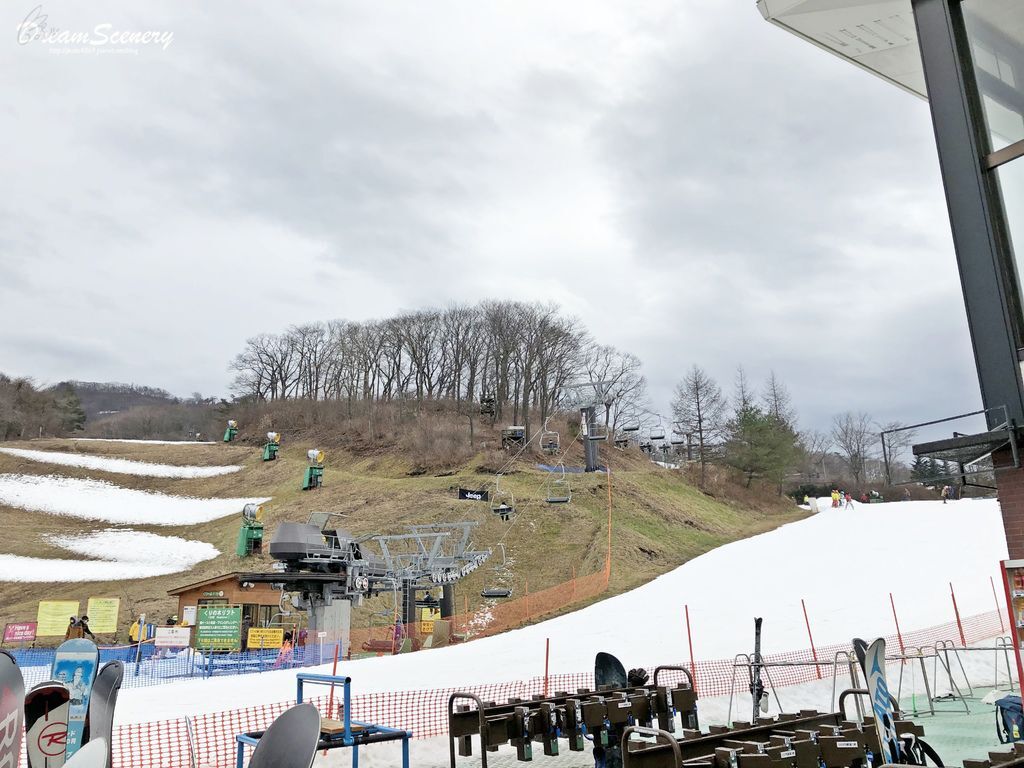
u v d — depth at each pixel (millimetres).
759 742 7508
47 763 5168
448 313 117750
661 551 46656
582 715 8820
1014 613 5633
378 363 118125
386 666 21359
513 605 36781
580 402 94750
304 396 125375
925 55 12688
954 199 11961
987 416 10984
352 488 65375
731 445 78062
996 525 39844
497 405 98312
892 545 37812
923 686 16297
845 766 7246
